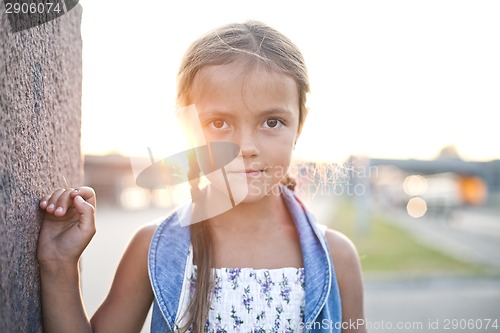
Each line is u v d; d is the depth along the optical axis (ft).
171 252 4.31
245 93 3.90
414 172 62.64
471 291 20.25
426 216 60.59
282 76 4.02
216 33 4.13
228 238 4.45
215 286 4.29
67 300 3.68
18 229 3.14
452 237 38.14
